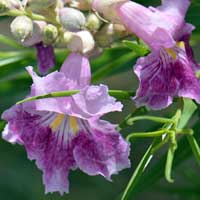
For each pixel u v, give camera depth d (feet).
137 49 1.25
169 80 1.26
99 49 1.27
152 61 1.26
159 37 1.26
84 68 1.26
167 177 1.19
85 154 1.25
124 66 1.46
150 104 1.24
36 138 1.26
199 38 1.44
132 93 1.25
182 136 1.35
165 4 1.28
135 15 1.27
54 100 1.23
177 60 1.28
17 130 1.25
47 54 1.31
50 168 1.26
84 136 1.25
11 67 1.44
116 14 1.26
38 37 1.25
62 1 1.25
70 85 1.23
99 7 1.25
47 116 1.27
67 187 1.26
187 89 1.26
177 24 1.28
